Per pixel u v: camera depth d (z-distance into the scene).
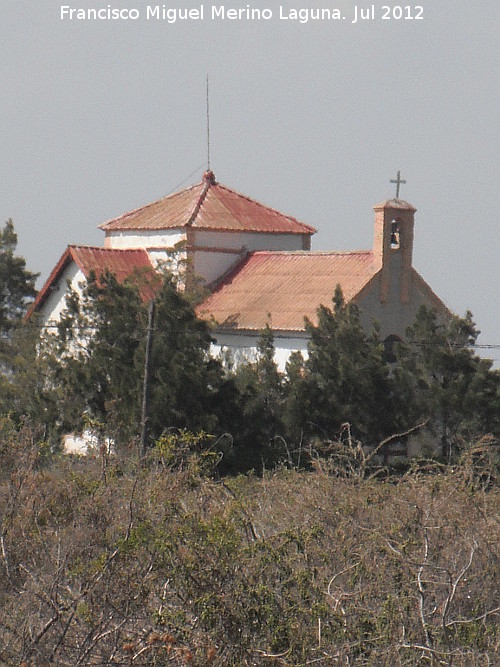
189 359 114.69
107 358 116.38
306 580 43.97
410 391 116.12
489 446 78.38
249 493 57.22
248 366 119.94
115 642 43.47
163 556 44.19
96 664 42.28
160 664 42.00
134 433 108.81
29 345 136.62
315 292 143.75
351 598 45.38
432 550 47.91
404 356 118.56
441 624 43.66
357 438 114.19
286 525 50.19
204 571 43.69
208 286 159.00
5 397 122.88
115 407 105.44
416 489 52.19
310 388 113.56
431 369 118.62
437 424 116.38
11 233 171.88
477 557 47.81
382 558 47.97
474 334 121.19
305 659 41.94
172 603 45.38
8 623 44.31
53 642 43.66
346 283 142.50
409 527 49.00
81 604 43.50
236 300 150.38
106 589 43.94
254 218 167.00
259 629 42.81
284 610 43.34
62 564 45.16
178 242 152.00
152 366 112.94
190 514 45.84
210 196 168.62
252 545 45.44
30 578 46.78
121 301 122.94
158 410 109.62
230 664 42.03
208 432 109.00
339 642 42.84
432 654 41.91
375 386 114.88
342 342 116.62
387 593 44.88
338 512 50.94
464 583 46.06
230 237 162.25
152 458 53.88
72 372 116.50
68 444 116.88
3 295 170.50
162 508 47.69
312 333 118.38
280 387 115.50
